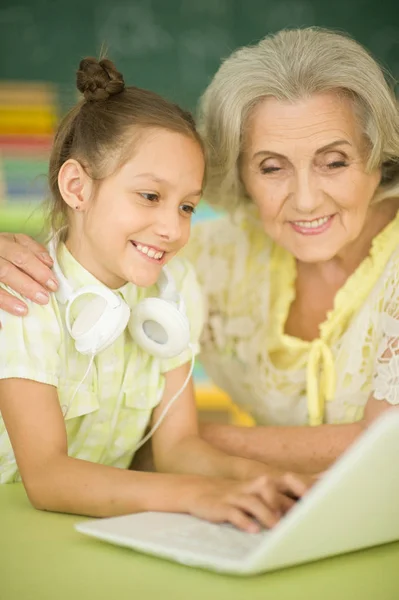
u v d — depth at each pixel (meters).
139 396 1.29
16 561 0.87
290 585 0.79
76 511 1.06
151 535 0.89
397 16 3.92
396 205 1.51
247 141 1.40
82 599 0.76
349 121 1.34
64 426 1.15
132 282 1.18
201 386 3.41
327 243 1.40
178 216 1.18
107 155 1.17
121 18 3.80
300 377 1.56
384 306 1.41
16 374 1.12
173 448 1.29
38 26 3.74
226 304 1.66
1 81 3.71
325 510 0.78
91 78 1.23
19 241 1.24
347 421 1.52
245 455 1.39
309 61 1.33
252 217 1.63
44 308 1.17
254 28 3.88
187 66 3.86
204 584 0.79
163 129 1.18
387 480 0.82
